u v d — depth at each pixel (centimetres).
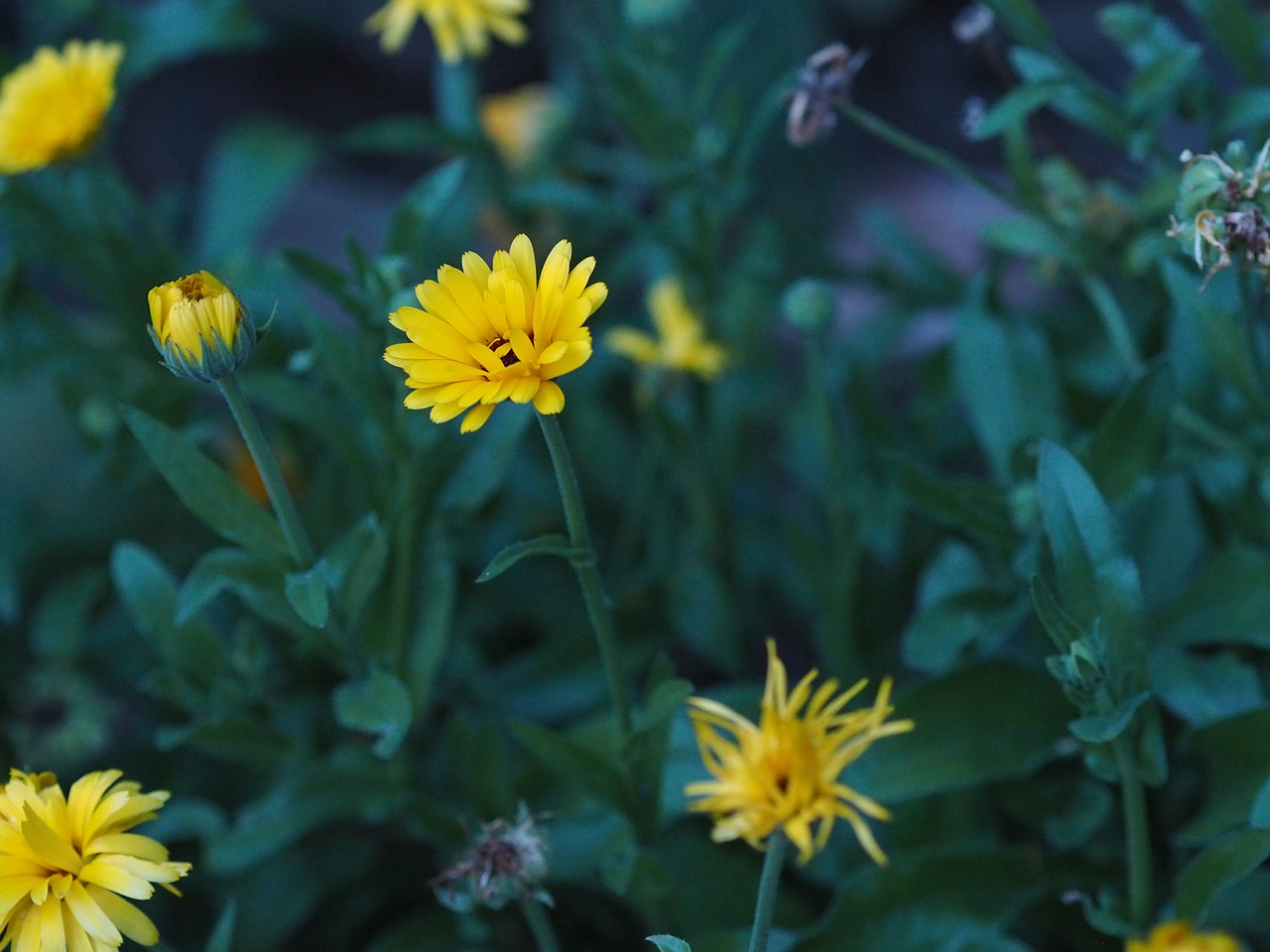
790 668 124
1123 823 106
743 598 123
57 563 123
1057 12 202
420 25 208
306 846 113
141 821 93
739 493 131
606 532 128
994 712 103
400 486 105
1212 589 104
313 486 118
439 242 132
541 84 200
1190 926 95
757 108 159
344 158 199
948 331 153
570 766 100
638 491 122
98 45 114
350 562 102
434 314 90
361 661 104
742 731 90
